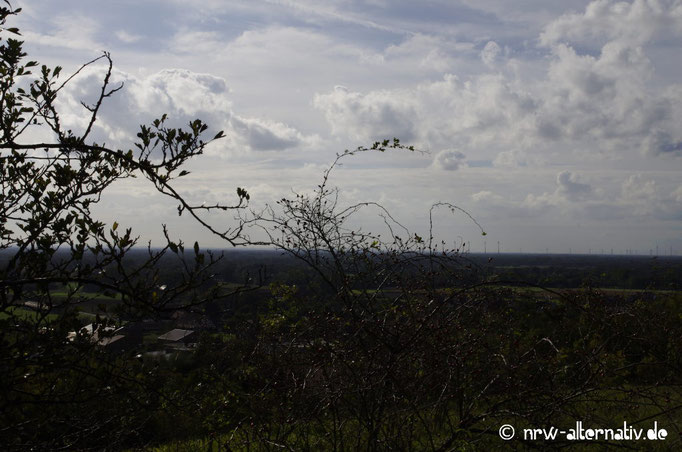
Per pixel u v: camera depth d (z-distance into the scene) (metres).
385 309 4.53
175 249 2.67
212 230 2.70
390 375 4.19
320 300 5.01
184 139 2.85
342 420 4.81
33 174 3.50
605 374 4.68
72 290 3.06
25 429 2.98
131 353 3.43
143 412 3.56
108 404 3.30
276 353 4.74
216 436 4.51
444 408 4.69
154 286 2.71
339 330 4.57
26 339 2.82
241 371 4.87
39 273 2.95
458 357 4.34
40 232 3.08
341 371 4.51
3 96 3.14
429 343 4.34
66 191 3.30
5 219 3.21
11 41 3.12
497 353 4.56
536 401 4.52
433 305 4.55
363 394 4.33
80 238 2.96
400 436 4.37
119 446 3.45
